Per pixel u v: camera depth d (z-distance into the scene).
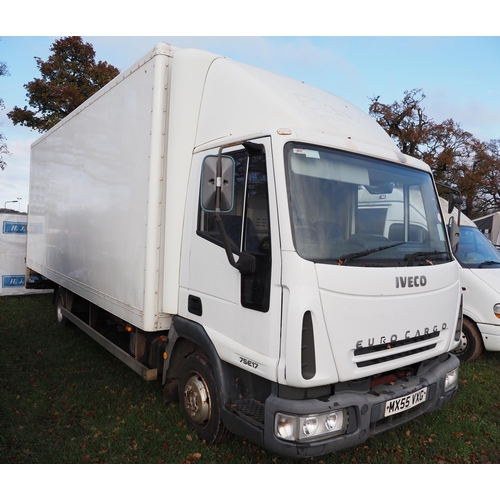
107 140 4.99
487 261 6.82
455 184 24.59
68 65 22.44
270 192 3.01
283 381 2.81
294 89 3.74
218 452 3.72
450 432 4.29
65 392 4.96
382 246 3.39
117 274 4.64
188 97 3.93
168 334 4.11
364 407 2.97
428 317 3.48
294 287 2.81
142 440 3.90
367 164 3.50
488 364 6.37
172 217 3.93
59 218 6.79
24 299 10.56
